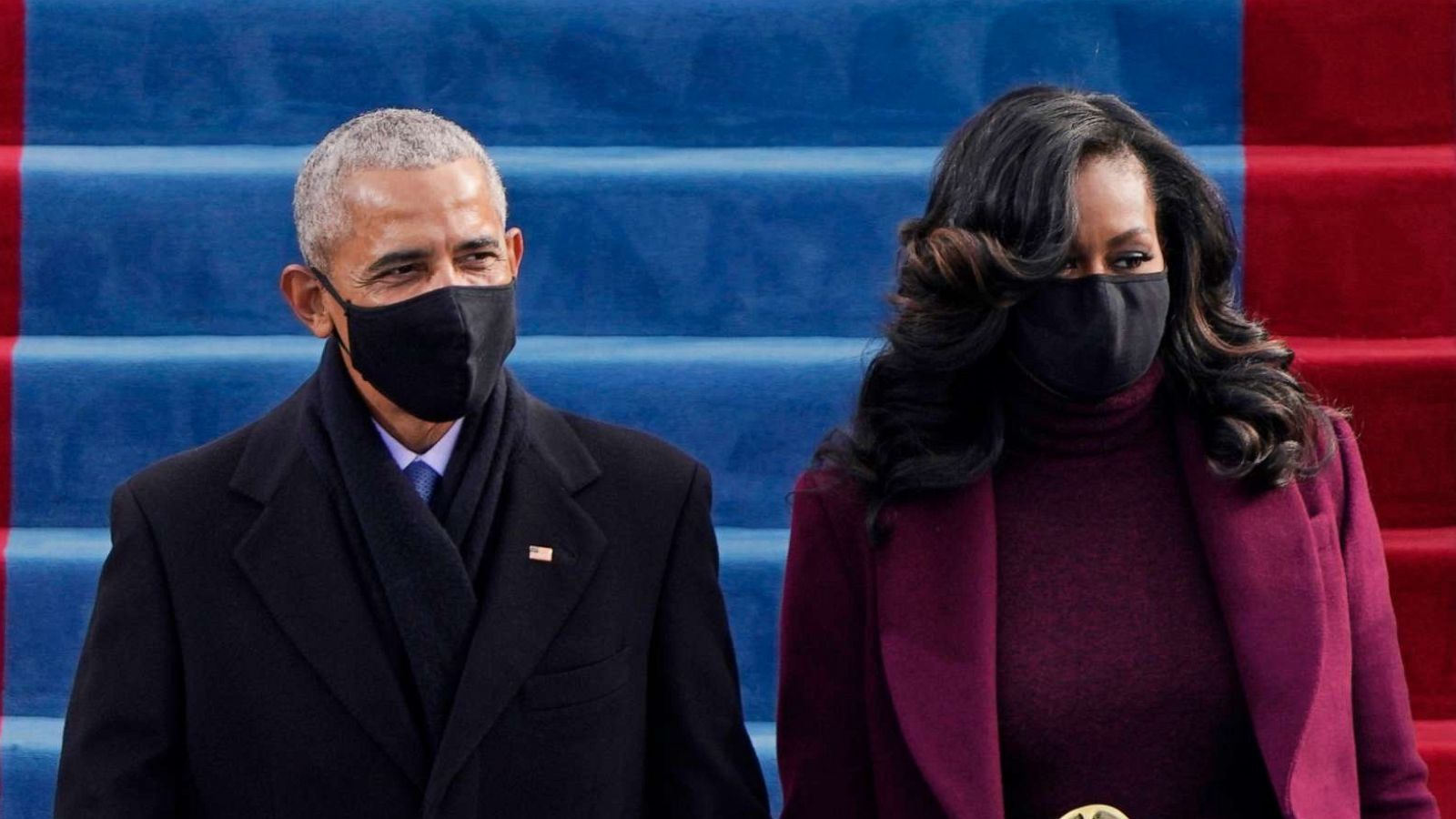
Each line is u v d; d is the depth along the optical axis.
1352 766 8.05
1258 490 8.38
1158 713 8.16
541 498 8.59
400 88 15.91
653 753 8.73
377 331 8.14
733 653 8.92
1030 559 8.43
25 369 14.55
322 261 8.33
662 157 15.54
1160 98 15.61
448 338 8.08
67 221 15.16
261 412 14.52
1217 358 8.55
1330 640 8.12
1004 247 8.05
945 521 8.44
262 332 15.24
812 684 8.68
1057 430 8.50
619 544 8.65
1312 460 8.50
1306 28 15.40
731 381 14.33
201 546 8.44
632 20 15.80
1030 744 8.19
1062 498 8.54
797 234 15.02
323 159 8.29
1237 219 14.73
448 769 8.09
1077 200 8.01
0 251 15.18
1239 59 15.51
